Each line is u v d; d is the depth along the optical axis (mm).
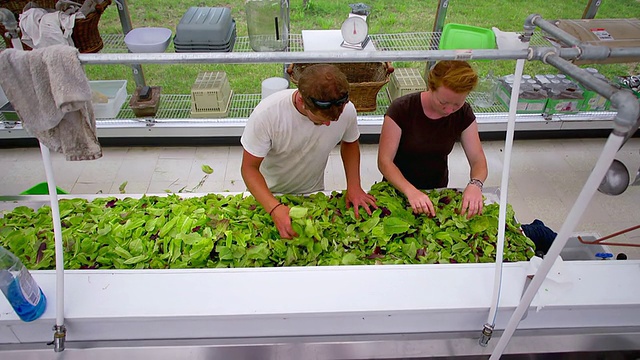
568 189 3223
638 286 1088
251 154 1486
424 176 1873
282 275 1085
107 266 1167
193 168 3346
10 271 911
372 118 3266
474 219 1363
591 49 794
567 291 1062
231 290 1044
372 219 1339
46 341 1056
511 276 1104
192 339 1064
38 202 1458
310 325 1050
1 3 2252
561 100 3229
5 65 785
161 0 3547
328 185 3207
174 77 3629
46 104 823
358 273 1099
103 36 2943
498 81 3369
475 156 1679
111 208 1380
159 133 3293
